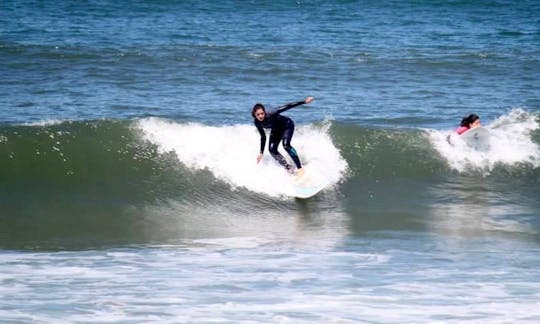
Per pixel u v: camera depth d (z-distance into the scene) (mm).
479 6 149125
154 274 33156
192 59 90562
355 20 129375
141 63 87875
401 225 44625
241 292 30422
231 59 91312
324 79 84000
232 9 138625
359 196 50375
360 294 30312
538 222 45750
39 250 37875
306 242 40375
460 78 86375
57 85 77062
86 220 44188
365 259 36469
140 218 45125
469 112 70438
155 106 69750
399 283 32000
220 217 46156
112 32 109062
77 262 35312
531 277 33312
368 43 105812
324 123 56281
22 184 48219
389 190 51438
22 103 69312
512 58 96500
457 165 54781
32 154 50062
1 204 45688
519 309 28594
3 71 82312
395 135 55938
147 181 49719
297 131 55125
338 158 53500
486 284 32000
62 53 90250
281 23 124000
